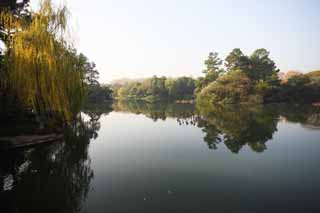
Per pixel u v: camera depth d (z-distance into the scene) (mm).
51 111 22312
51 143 21156
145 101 119312
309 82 84625
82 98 23531
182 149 20797
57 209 10203
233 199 11000
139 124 37188
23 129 22125
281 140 23844
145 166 16109
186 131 30156
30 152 18844
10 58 19953
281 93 79562
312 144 21984
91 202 10805
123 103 101375
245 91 75938
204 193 11656
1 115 21500
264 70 90625
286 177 13750
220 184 12812
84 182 13281
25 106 20953
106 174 14570
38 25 19875
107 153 19609
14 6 24109
